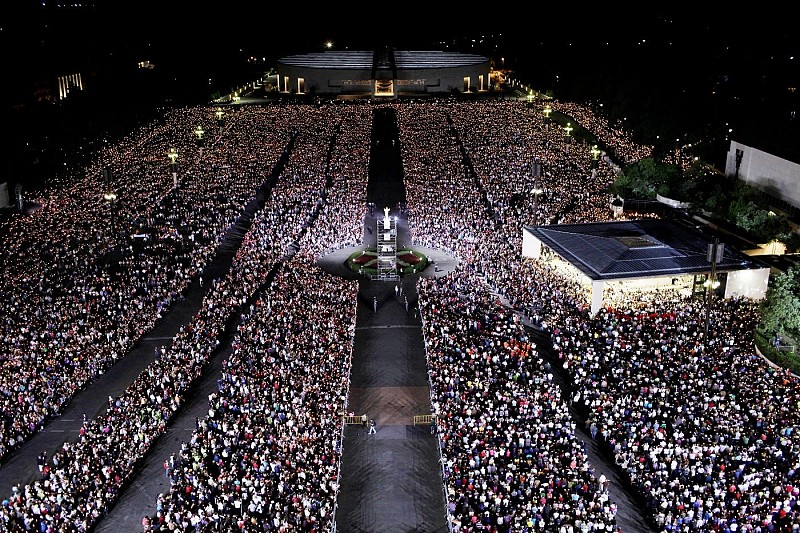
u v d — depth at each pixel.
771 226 115.38
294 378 74.88
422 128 199.12
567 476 60.41
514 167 158.25
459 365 77.88
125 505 60.47
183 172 160.88
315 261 112.06
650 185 137.25
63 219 131.38
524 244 112.56
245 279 103.06
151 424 69.94
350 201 138.25
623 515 57.91
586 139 185.62
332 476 61.28
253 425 67.75
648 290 96.88
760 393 71.38
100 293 98.62
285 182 151.88
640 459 61.44
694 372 75.06
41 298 96.88
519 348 81.38
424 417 72.69
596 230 108.50
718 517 55.09
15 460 66.31
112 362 83.25
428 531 57.53
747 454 61.97
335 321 88.94
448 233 121.25
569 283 100.56
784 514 55.12
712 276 82.94
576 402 72.75
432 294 96.56
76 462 63.44
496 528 55.22
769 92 182.12
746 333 85.25
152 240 120.69
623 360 78.31
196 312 96.50
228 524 56.19
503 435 65.00
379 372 81.50
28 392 73.94
